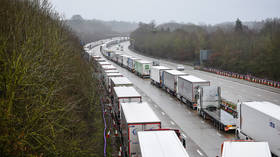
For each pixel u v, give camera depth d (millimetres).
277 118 17578
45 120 12656
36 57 14008
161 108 36312
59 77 18219
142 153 13219
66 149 13875
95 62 55438
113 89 32875
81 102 27031
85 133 21203
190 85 34719
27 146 11930
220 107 32031
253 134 20625
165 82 47469
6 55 12258
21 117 11656
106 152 21281
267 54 61375
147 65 66250
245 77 60812
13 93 10375
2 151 10016
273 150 18078
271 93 44625
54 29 20484
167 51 124062
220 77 65188
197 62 96312
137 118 19125
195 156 20719
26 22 17266
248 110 21281
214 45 90562
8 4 18469
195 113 33500
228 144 15273
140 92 48250
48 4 24328
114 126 27906
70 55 27281
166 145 14094
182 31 138125
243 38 86938
